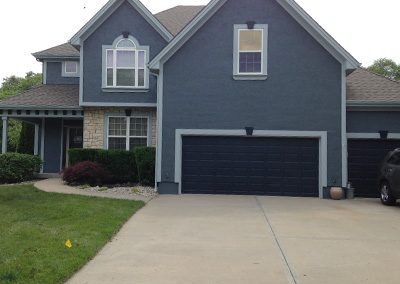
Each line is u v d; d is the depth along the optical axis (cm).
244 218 1069
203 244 800
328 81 1557
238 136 1574
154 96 1895
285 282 594
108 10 1898
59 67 2256
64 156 2191
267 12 1579
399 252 762
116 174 1742
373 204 1370
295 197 1524
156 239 837
